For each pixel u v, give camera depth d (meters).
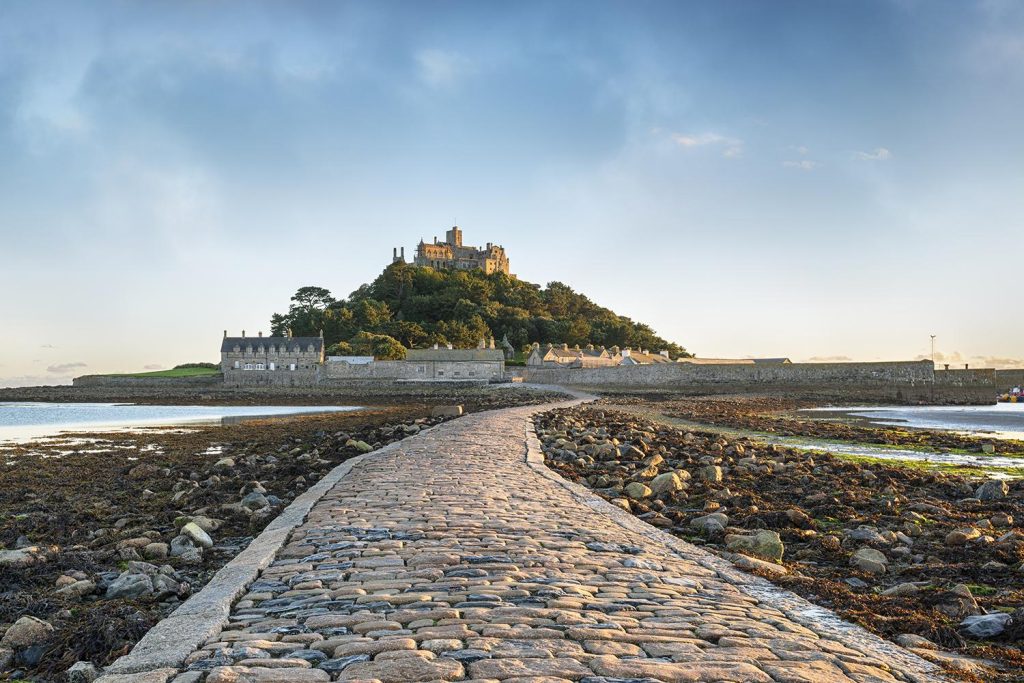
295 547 8.49
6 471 20.47
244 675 4.57
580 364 121.94
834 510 12.59
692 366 84.50
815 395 70.75
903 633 6.12
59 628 6.59
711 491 14.13
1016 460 22.14
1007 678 5.09
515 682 4.48
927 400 67.75
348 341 129.12
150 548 9.73
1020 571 8.55
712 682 4.52
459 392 90.00
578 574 7.29
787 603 6.57
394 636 5.34
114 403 82.56
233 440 30.03
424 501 11.56
